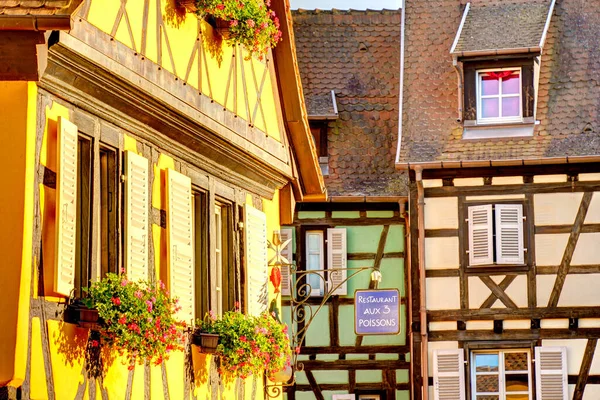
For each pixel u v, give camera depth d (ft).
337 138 108.78
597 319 98.63
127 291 47.37
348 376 104.99
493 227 99.96
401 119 103.55
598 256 99.19
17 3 42.01
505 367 99.30
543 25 104.63
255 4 63.10
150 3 53.62
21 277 41.68
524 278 99.55
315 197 74.23
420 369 100.12
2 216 42.04
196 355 57.52
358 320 84.12
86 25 47.21
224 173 62.85
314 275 106.11
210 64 60.44
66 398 44.65
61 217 44.04
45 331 43.32
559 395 98.12
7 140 42.47
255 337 60.34
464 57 102.37
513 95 102.17
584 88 103.45
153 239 53.67
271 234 70.18
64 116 45.88
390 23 116.57
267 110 68.44
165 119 54.49
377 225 106.22
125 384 49.70
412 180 101.60
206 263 60.29
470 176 100.78
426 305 100.22
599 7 108.17
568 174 99.96
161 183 54.75
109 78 48.70
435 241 100.58
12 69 42.52
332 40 114.93
